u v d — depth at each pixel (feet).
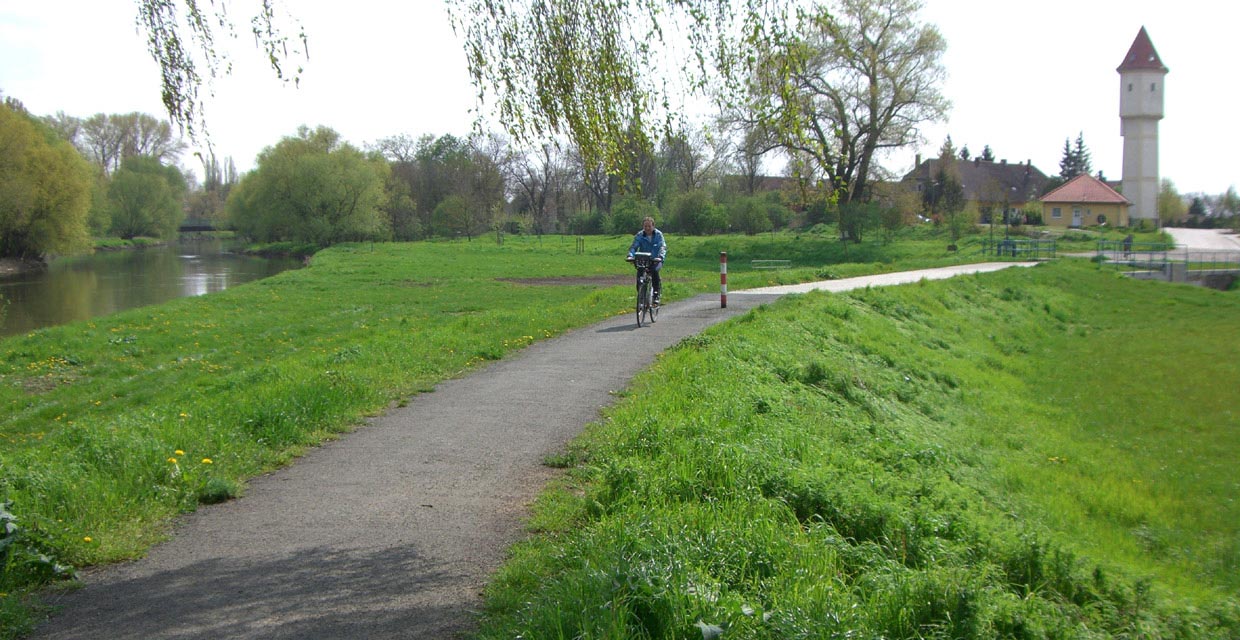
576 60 26.84
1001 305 96.27
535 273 143.13
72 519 18.90
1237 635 19.94
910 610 14.71
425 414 30.50
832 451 27.63
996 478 35.76
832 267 118.73
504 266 160.56
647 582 13.70
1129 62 276.62
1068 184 287.48
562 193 317.63
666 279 124.77
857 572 16.80
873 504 20.66
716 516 17.88
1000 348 78.95
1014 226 231.91
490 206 299.58
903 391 48.91
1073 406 56.95
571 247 227.20
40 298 117.08
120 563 17.65
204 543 18.69
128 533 18.81
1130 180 281.54
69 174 166.91
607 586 13.94
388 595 15.72
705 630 12.78
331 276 138.62
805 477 21.40
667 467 21.39
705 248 200.64
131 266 187.01
